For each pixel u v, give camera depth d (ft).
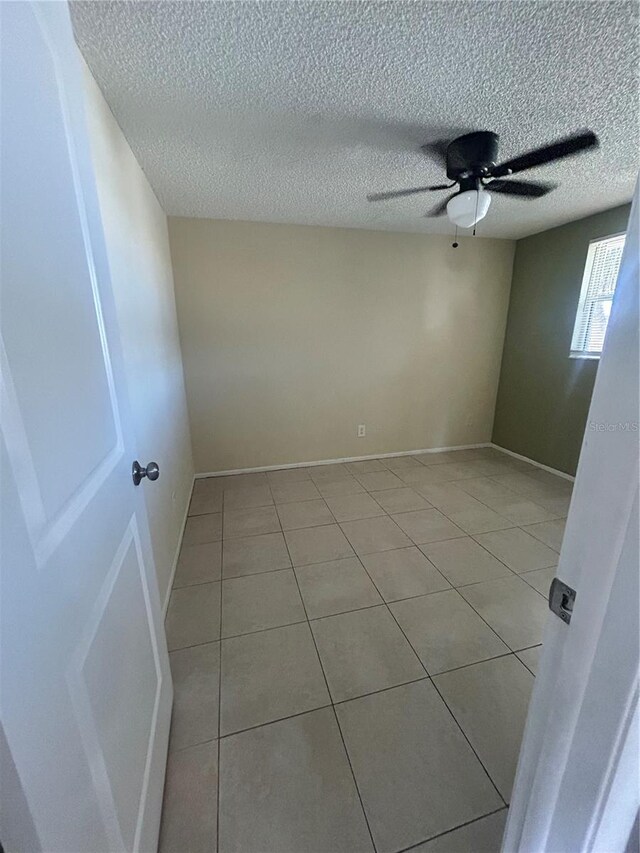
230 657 4.79
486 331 12.50
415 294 11.46
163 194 7.65
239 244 9.68
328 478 10.84
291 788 3.39
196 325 9.91
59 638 1.69
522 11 3.39
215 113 4.89
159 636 3.70
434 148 5.88
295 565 6.74
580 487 1.34
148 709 3.08
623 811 1.51
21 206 1.62
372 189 7.49
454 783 3.44
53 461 1.80
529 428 12.04
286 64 4.00
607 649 1.31
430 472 11.28
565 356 10.62
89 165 2.67
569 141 5.21
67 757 1.67
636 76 4.24
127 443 3.15
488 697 4.26
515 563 6.79
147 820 2.76
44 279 1.82
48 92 2.02
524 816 1.88
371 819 3.18
